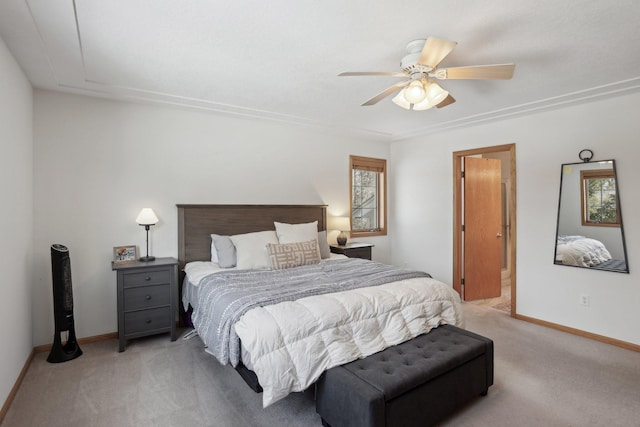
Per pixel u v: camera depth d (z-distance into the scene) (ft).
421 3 5.78
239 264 10.91
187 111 12.13
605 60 8.03
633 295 10.07
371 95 10.68
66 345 9.37
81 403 7.16
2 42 6.89
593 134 10.90
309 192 15.28
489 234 15.90
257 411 6.91
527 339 10.76
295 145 14.83
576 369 8.73
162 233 11.68
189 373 8.48
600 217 10.71
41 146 9.73
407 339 7.50
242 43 7.25
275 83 9.61
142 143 11.32
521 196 12.72
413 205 17.16
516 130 12.92
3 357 6.81
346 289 8.17
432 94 7.41
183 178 12.07
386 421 5.51
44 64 8.14
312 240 12.28
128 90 9.99
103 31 6.68
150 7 5.90
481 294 15.74
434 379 6.34
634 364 9.02
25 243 8.65
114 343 10.36
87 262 10.42
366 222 17.93
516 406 7.11
